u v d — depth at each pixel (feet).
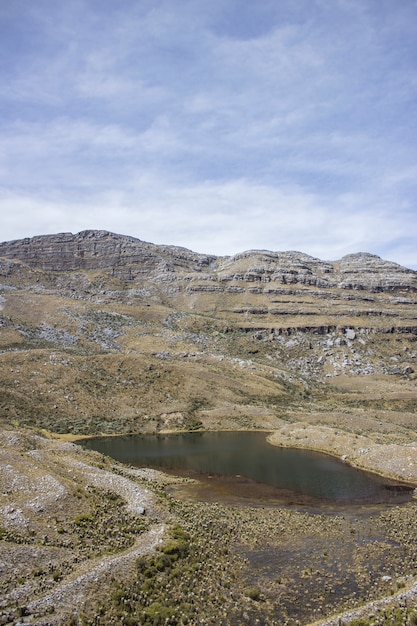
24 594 117.70
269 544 168.96
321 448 347.15
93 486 187.11
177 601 125.49
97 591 122.72
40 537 143.54
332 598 131.64
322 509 215.31
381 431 407.85
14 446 218.59
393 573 147.02
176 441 386.73
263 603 128.26
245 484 257.34
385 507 219.00
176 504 201.67
